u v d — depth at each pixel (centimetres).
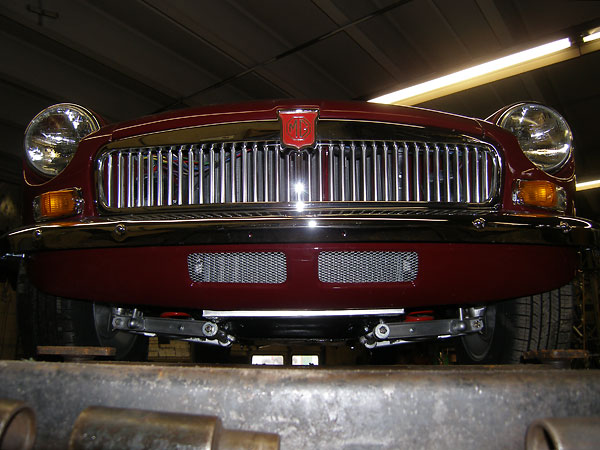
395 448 96
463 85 777
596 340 1013
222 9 710
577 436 81
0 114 877
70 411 105
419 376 99
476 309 217
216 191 189
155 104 941
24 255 203
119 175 194
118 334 236
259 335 223
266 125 183
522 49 702
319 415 97
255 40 753
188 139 187
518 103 210
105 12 735
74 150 205
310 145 181
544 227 185
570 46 680
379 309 193
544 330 211
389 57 771
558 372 104
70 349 141
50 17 689
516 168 195
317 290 178
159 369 105
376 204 181
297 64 818
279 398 98
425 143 188
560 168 205
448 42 743
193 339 234
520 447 97
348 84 861
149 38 782
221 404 100
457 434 97
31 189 210
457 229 176
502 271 186
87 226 184
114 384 105
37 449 104
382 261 180
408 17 708
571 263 200
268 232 171
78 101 847
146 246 181
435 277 181
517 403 99
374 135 184
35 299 218
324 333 222
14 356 861
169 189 190
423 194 189
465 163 191
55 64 823
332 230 171
